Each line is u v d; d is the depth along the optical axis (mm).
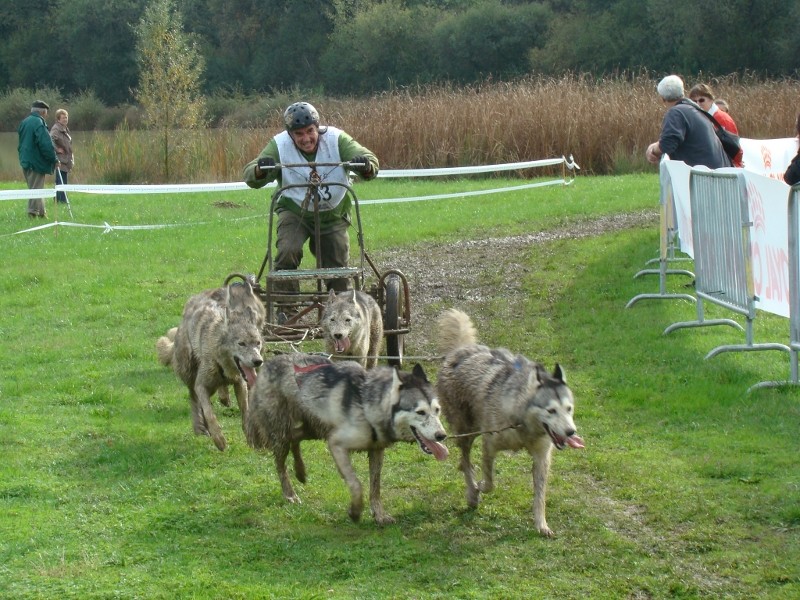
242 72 59656
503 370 6258
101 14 58188
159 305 11867
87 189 16875
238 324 7188
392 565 5570
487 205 18984
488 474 6371
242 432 7914
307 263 13633
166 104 27094
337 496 6625
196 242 15625
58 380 9172
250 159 26188
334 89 55656
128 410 8414
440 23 52281
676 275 12094
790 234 7727
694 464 6695
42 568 5547
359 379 6102
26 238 16266
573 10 52188
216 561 5656
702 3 42875
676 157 11680
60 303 12062
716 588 5191
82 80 60000
